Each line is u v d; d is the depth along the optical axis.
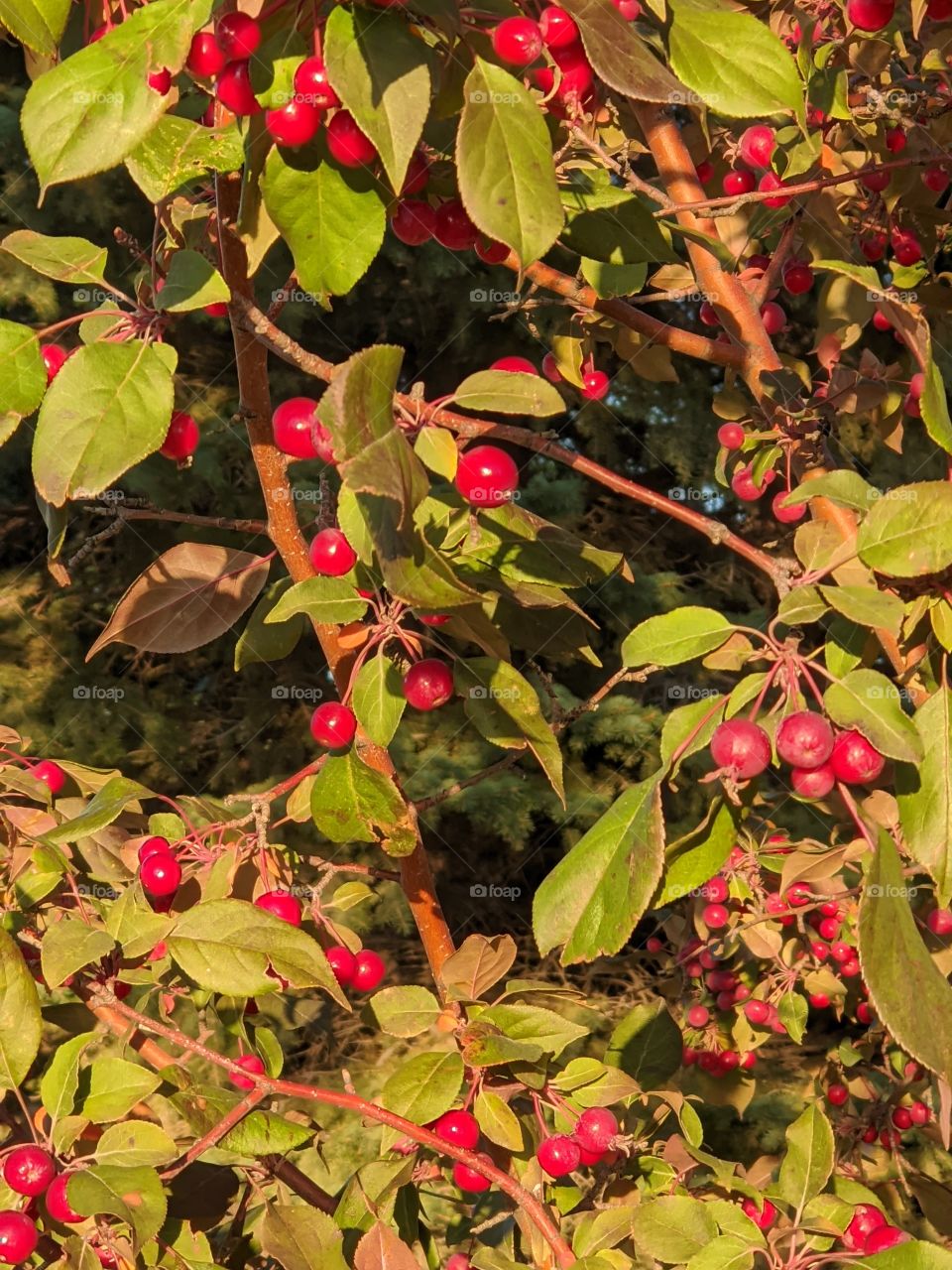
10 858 0.45
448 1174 0.49
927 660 0.40
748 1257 0.40
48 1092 0.40
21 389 0.36
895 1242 0.41
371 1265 0.40
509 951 0.42
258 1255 0.49
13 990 0.39
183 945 0.39
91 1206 0.36
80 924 0.42
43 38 0.35
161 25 0.33
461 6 0.36
